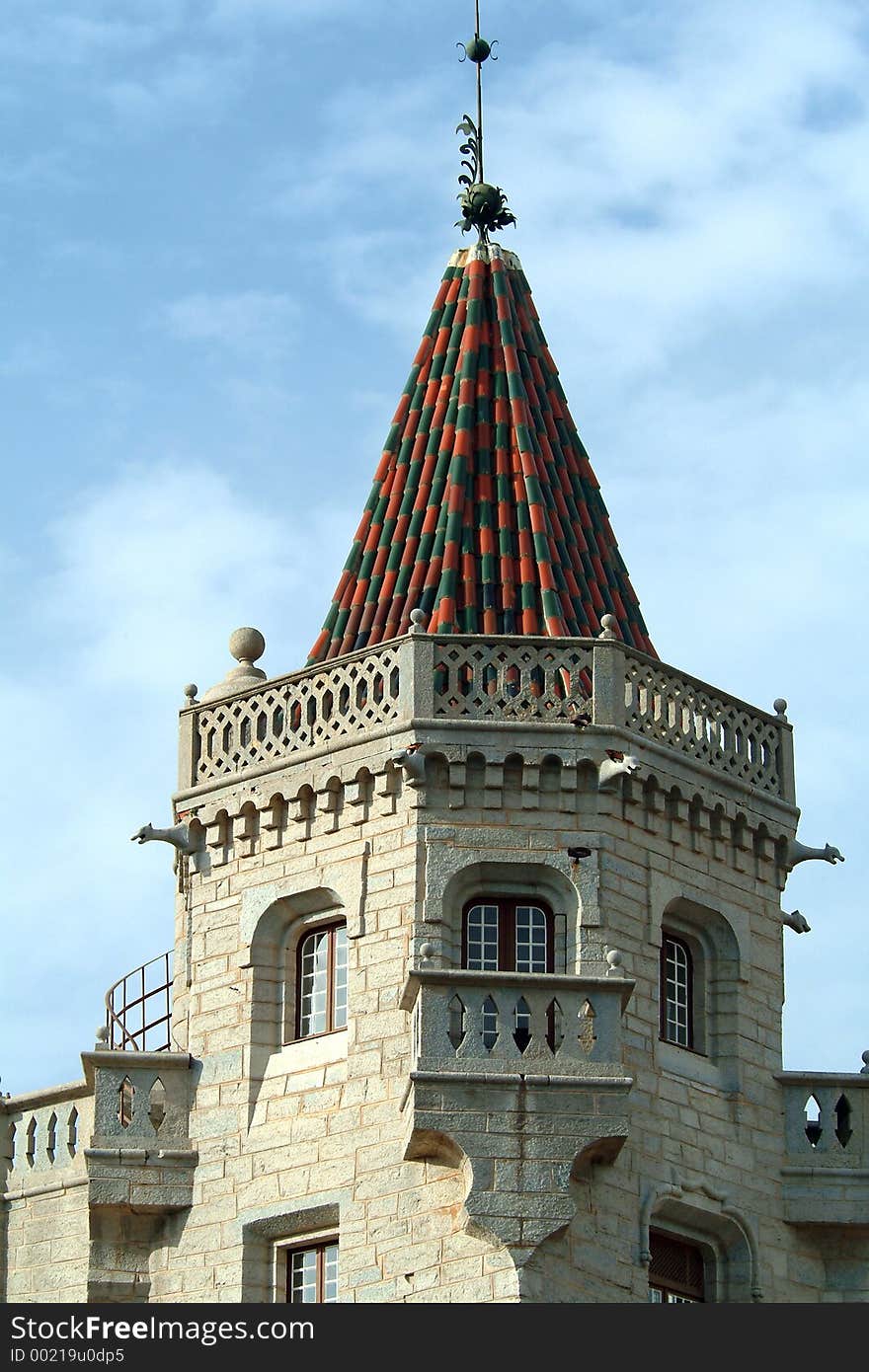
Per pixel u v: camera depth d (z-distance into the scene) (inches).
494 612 2488.9
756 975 2459.4
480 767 2388.0
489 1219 2210.9
